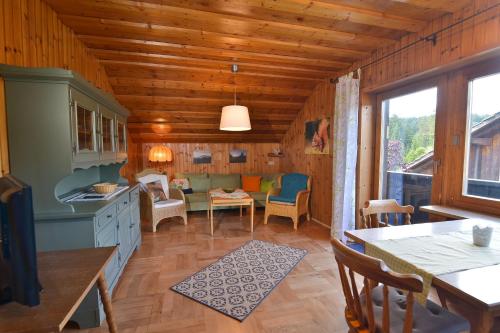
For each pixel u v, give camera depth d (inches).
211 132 202.2
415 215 110.9
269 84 160.2
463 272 41.6
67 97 66.4
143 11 88.9
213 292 86.6
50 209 67.9
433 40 92.1
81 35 105.7
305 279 95.3
